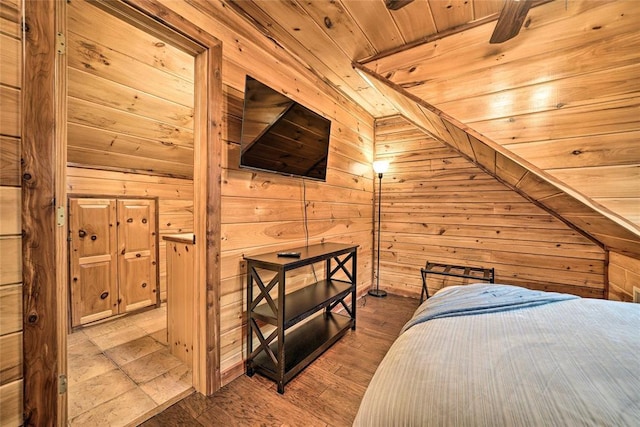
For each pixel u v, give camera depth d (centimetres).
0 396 91
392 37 183
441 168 331
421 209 345
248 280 182
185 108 246
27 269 95
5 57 90
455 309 128
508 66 147
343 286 247
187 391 166
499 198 299
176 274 196
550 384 72
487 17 152
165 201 310
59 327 104
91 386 169
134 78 204
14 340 94
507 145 152
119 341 226
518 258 291
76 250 245
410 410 70
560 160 139
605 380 74
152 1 128
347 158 312
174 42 147
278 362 166
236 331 182
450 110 168
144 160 279
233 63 174
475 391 71
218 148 163
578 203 176
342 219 307
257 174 196
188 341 188
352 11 164
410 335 109
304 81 238
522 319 115
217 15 162
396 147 361
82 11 161
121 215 274
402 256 360
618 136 125
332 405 157
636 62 117
